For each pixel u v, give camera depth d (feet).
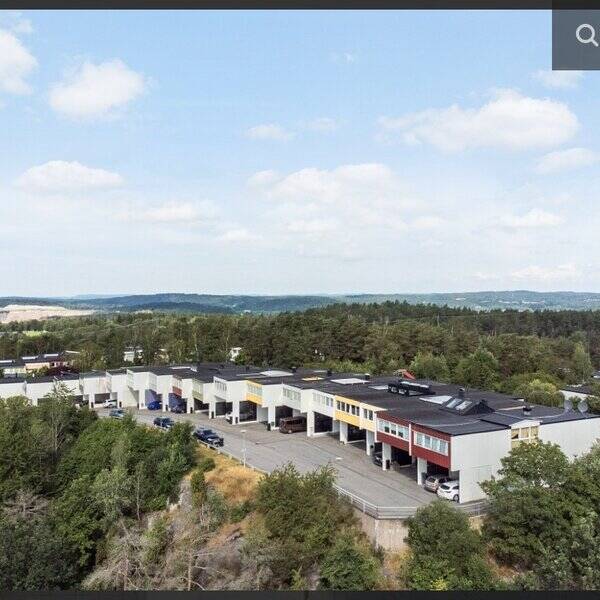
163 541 144.66
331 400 206.49
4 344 517.96
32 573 135.95
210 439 203.41
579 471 126.72
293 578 120.57
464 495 140.97
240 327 486.79
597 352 453.99
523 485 124.67
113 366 421.18
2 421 212.64
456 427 149.07
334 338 406.62
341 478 161.79
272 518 132.26
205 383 262.67
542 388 253.24
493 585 102.83
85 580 142.41
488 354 309.63
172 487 172.86
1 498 177.27
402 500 142.31
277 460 182.70
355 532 130.82
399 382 220.02
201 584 128.16
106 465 191.52
